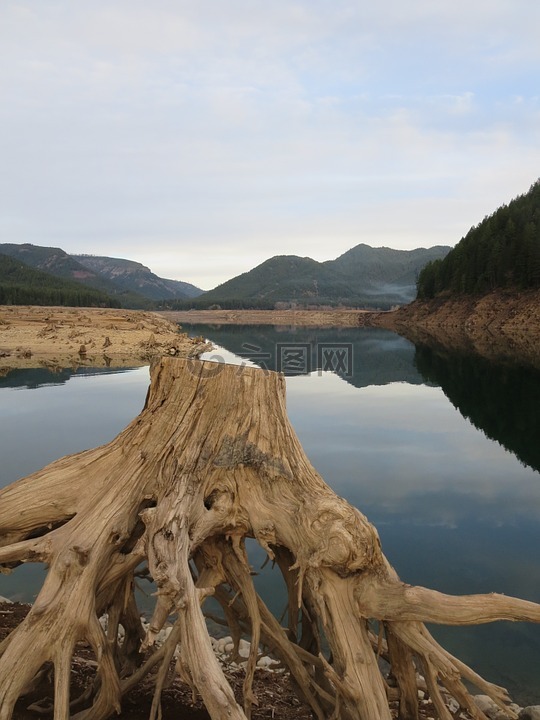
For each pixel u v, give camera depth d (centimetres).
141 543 294
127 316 7594
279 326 11338
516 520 946
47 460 1214
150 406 373
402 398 2328
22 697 326
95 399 2067
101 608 315
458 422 1817
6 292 11869
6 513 327
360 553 285
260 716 371
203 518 307
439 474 1220
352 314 16325
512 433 1652
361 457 1361
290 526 308
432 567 770
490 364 3816
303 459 353
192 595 263
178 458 336
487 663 534
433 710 410
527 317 7506
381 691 272
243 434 343
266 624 325
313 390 2567
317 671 342
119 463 347
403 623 288
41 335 4656
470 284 9575
